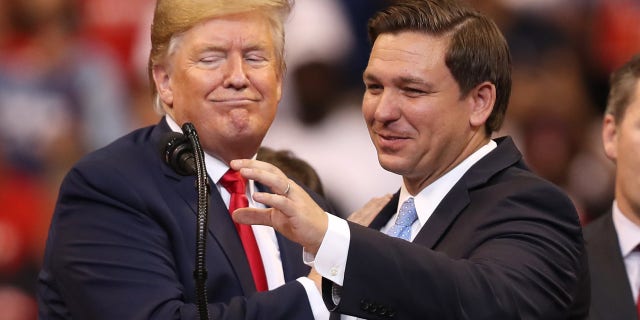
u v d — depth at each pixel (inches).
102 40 722.2
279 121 682.2
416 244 297.7
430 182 331.3
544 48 743.1
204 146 339.0
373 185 670.5
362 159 676.1
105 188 325.7
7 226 651.5
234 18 331.9
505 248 304.2
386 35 325.1
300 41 719.1
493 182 326.3
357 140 681.0
